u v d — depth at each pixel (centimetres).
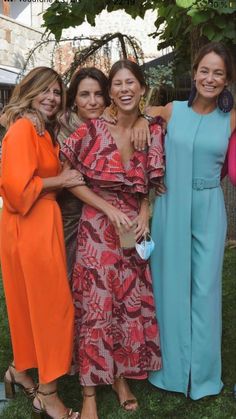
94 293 253
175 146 261
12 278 253
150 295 272
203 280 267
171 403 281
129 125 257
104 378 254
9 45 1096
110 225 255
